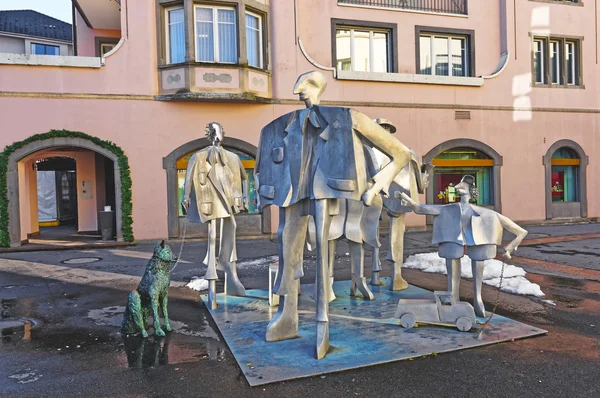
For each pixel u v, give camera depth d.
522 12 18.39
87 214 17.30
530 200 18.38
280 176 4.55
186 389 3.72
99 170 17.38
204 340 4.90
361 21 17.11
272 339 4.70
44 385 3.86
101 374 4.06
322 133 4.19
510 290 6.92
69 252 12.49
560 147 18.88
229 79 14.35
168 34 14.50
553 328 5.13
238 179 6.49
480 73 18.55
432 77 16.80
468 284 7.49
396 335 4.79
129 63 13.96
